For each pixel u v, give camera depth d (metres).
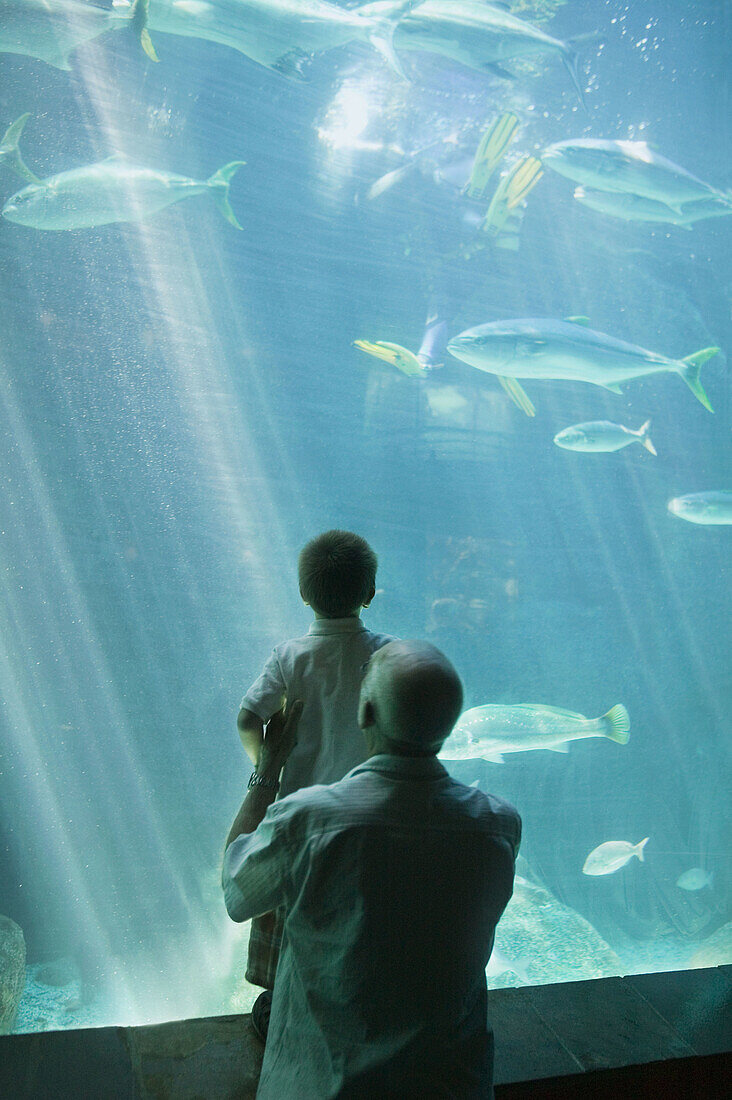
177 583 15.63
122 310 19.02
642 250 19.36
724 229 18.75
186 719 13.31
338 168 18.53
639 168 10.43
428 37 10.47
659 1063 1.76
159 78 16.50
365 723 1.24
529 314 21.02
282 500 20.05
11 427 16.67
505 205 12.23
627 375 9.26
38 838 10.84
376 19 9.15
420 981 1.11
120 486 17.20
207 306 19.83
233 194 19.19
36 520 15.48
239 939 8.95
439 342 18.75
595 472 20.25
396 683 1.17
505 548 19.66
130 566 15.46
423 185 18.30
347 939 1.12
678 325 20.00
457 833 1.16
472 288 20.17
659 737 15.58
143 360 19.20
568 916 8.45
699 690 16.34
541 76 16.75
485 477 20.78
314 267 20.47
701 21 16.16
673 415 20.23
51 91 15.35
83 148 16.47
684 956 10.86
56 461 16.70
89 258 18.41
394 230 19.53
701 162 18.59
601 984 2.04
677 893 12.56
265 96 17.55
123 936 9.61
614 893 12.61
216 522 17.89
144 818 11.64
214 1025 1.80
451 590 17.73
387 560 18.84
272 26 9.17
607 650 17.64
